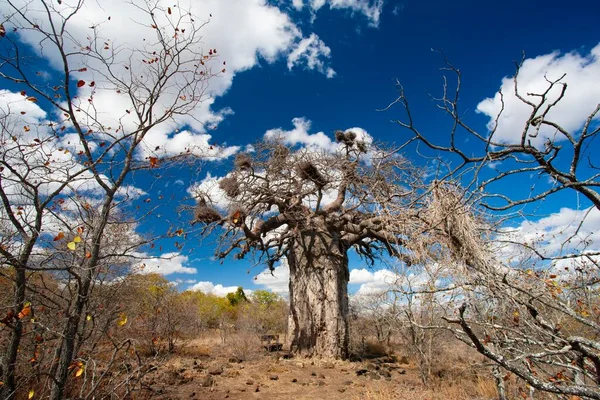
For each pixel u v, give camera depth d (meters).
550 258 3.24
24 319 4.39
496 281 3.33
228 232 14.72
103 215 4.55
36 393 5.34
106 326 5.52
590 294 3.64
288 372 13.07
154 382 10.30
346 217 15.45
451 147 2.96
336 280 16.53
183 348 15.56
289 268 17.94
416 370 13.83
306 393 10.30
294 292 17.09
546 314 3.50
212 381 10.89
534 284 3.38
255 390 10.55
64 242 5.01
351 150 13.88
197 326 19.42
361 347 17.59
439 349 11.31
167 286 13.63
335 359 15.41
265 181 15.44
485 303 3.65
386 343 18.64
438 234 3.95
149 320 12.00
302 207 16.34
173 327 14.00
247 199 15.48
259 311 25.16
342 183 13.59
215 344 18.44
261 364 14.27
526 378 2.43
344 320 16.39
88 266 4.40
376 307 12.47
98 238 4.49
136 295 9.24
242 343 16.67
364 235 15.11
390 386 10.65
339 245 17.45
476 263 3.54
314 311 16.25
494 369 5.54
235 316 31.59
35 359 4.59
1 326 4.55
